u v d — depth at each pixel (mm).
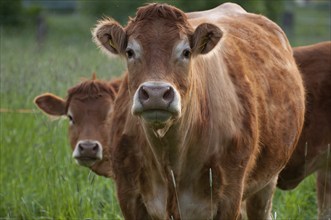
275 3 39875
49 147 15320
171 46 8523
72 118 14391
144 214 9891
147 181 9656
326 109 13422
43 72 17812
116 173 9945
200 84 9336
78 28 45812
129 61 8633
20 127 17016
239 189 9805
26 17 46938
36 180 14578
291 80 11773
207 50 8969
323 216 13273
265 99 10742
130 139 9719
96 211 13156
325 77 13484
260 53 11172
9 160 15469
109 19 9367
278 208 13234
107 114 14211
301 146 13250
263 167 10852
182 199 9586
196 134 9344
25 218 13484
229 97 9812
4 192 14273
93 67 17969
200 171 9523
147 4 9219
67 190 13422
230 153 9680
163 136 9023
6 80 17672
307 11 69875
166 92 8016
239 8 12578
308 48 13891
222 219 9703
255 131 10094
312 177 15078
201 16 11766
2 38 30312
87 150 13695
